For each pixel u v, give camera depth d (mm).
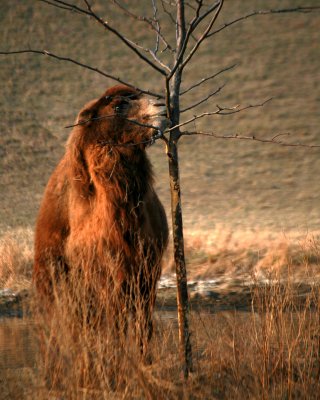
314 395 17828
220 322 22609
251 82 169875
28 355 21297
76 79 168375
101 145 20922
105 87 165375
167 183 113438
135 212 20625
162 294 39188
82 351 17484
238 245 53250
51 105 154125
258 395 17203
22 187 110250
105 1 197125
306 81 170125
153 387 17188
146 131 20312
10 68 171125
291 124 150125
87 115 21516
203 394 17734
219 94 165125
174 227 18375
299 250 44406
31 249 50688
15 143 130625
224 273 45312
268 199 107500
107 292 19234
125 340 18219
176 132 18516
